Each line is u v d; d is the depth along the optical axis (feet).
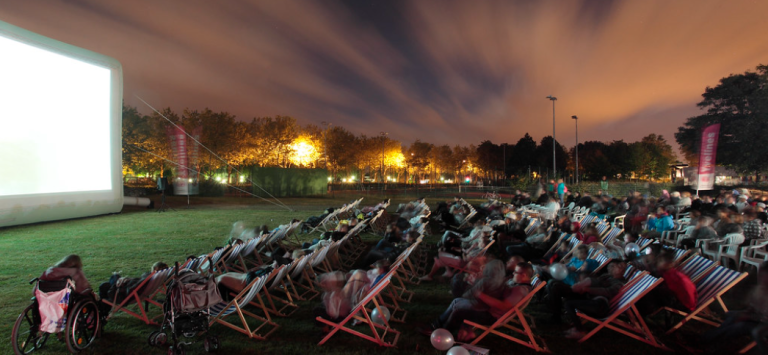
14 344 12.52
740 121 98.43
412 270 24.71
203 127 114.42
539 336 15.15
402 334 15.42
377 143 187.52
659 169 188.14
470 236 30.66
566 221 31.01
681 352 13.96
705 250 26.96
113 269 24.68
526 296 13.88
